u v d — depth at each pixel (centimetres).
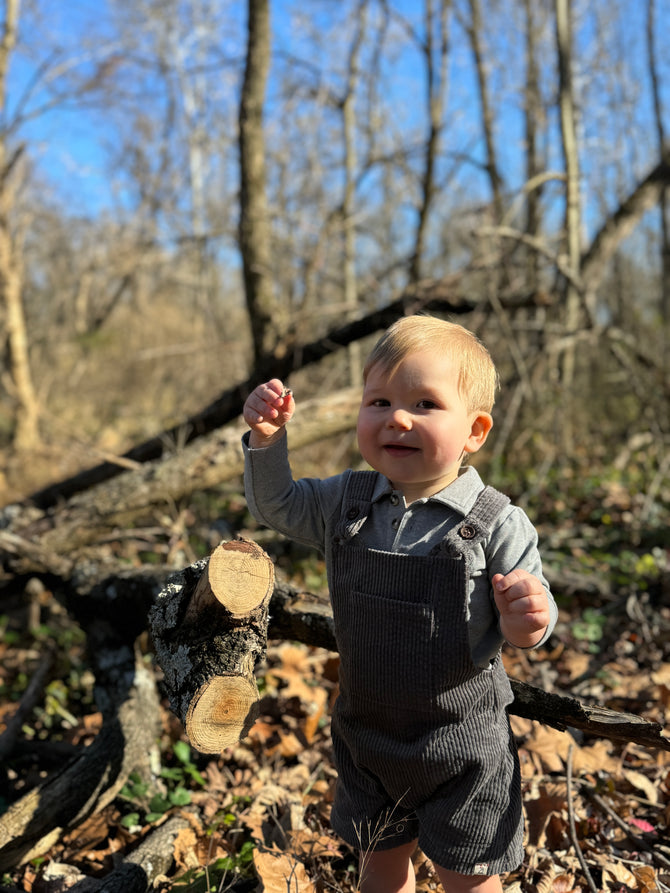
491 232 262
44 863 104
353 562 76
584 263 375
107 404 518
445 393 73
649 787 115
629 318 416
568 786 105
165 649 83
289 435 208
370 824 81
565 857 101
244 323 498
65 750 133
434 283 244
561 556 214
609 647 165
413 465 73
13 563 155
